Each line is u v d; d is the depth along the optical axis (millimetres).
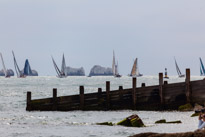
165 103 117375
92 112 114438
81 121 98812
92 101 115438
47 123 94375
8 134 77750
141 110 118062
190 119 96062
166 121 95438
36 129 84500
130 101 118250
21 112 119625
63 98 112188
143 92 118562
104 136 74562
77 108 113875
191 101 115438
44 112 111062
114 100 117375
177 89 117188
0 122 96812
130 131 79188
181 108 114625
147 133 38844
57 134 77625
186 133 36719
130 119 85812
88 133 78188
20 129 84500
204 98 114562
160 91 117250
